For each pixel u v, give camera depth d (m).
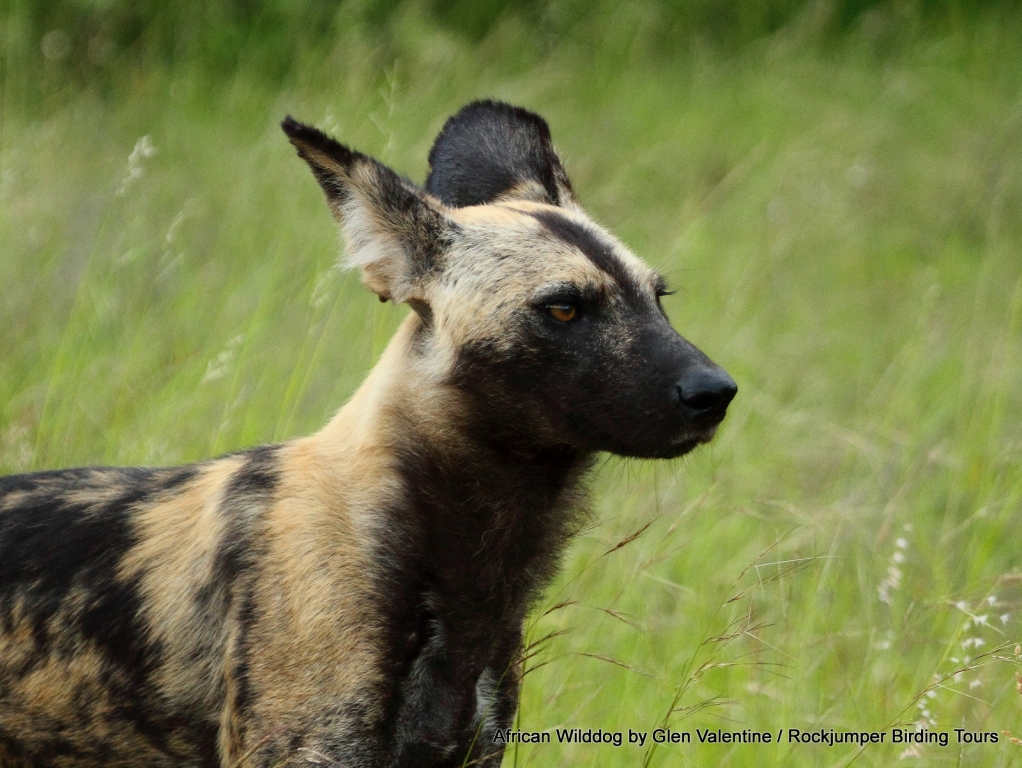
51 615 9.57
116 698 9.49
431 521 9.35
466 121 11.35
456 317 9.55
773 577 12.02
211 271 17.11
